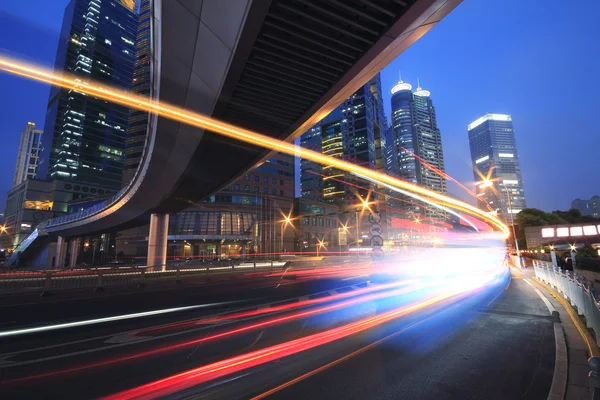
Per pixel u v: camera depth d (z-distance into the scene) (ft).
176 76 42.78
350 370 17.87
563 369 17.10
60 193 360.69
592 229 137.39
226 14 29.27
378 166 512.63
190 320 31.48
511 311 32.96
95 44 437.58
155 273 78.38
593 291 24.16
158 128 58.44
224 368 18.38
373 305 37.29
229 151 61.72
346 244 321.52
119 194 116.06
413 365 18.61
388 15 29.32
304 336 24.82
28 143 610.24
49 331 27.61
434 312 32.83
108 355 21.02
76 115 403.13
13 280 55.62
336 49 33.37
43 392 15.60
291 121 50.16
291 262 152.66
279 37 31.71
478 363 18.81
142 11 326.24
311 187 551.18
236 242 237.66
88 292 56.70
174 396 14.93
